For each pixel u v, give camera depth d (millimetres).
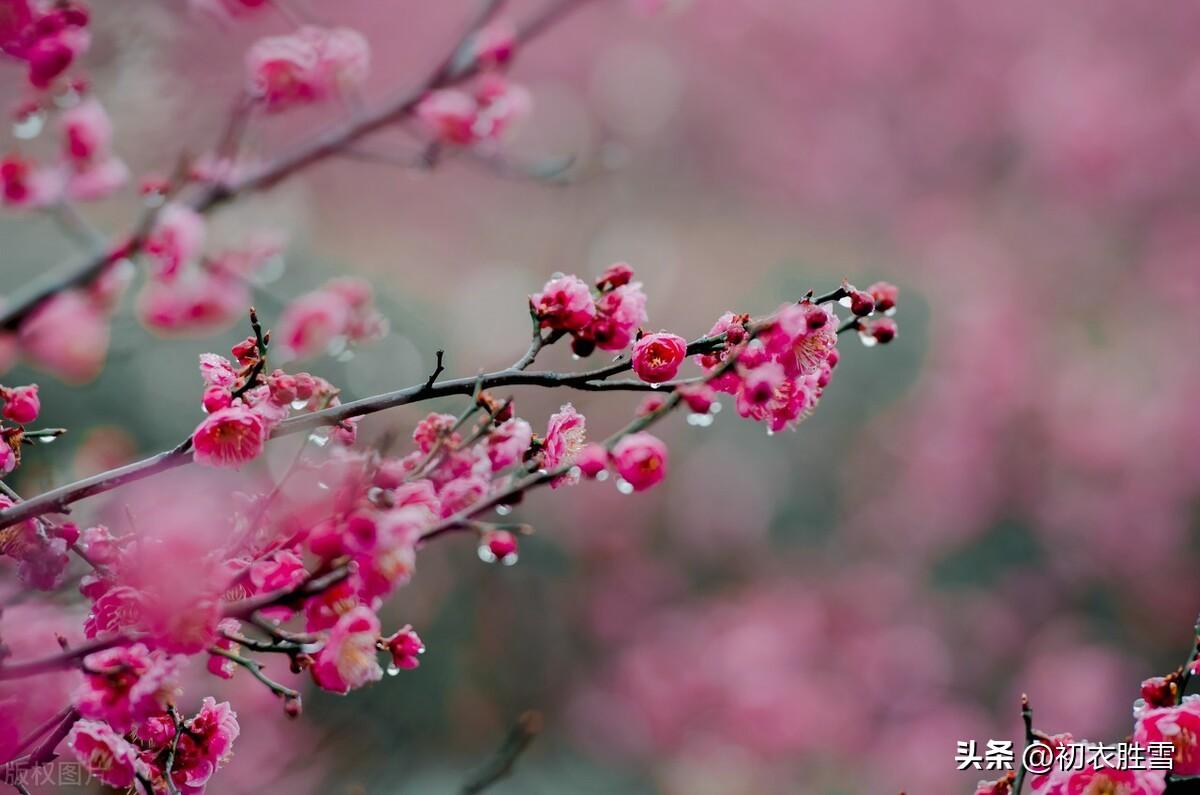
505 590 7066
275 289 5758
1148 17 11344
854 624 8227
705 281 10094
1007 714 8062
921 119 13125
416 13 10242
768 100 13891
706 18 13055
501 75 2967
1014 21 12664
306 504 1401
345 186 9875
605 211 11312
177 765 1589
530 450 1561
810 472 8750
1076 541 8695
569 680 7375
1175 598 8445
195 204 2660
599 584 7871
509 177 3135
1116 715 7941
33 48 1972
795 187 13414
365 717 4906
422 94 2842
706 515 8320
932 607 8461
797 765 7684
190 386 4855
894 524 8750
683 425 8555
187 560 1313
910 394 9156
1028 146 12062
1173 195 10703
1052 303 10156
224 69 3854
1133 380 9023
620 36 12797
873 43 13125
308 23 2691
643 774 7359
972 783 7523
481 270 9711
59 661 1299
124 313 3619
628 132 12609
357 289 2959
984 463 8812
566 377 1532
